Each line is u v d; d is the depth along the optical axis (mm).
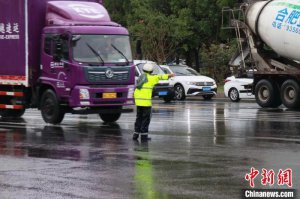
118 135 21484
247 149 17641
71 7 25797
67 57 24750
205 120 26562
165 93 40312
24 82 26312
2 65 27266
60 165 15375
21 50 26344
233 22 37844
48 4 26266
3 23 27094
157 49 57219
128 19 61688
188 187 12625
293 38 33875
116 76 25109
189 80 43500
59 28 25156
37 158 16484
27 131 22969
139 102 19969
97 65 24766
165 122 25703
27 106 26969
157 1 60094
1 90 27828
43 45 25891
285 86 34156
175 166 15023
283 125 24203
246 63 37438
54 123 25516
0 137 21109
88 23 25344
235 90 41219
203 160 15836
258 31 36094
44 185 13016
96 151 17641
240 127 23578
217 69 56094
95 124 25531
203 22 56344
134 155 16797
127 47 25688
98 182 13242
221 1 53375
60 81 25047
